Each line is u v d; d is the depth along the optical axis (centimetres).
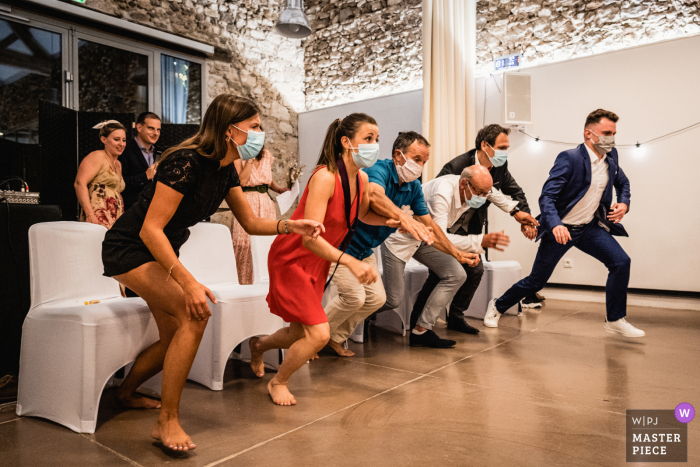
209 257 271
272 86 746
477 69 610
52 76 521
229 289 244
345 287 248
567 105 530
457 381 237
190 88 650
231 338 224
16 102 496
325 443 165
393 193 259
